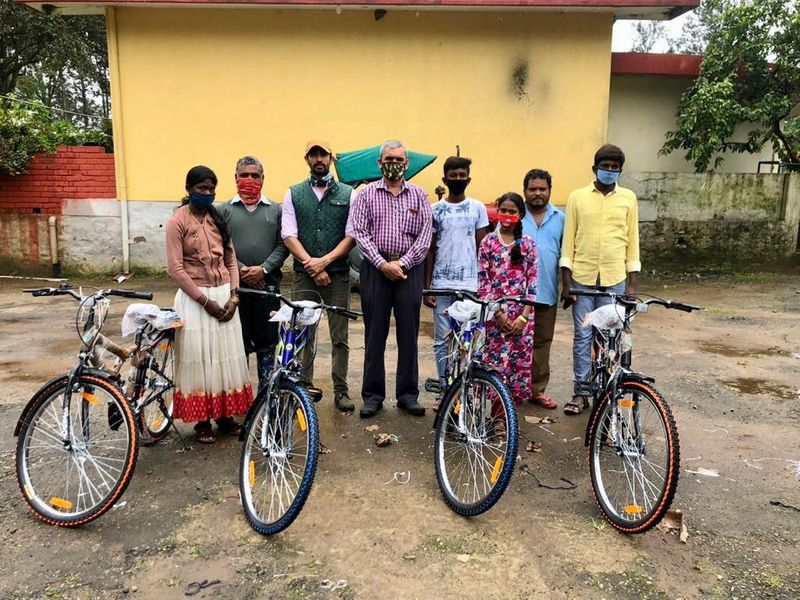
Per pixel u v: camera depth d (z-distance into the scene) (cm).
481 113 982
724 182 1028
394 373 534
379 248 410
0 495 322
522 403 468
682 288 933
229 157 985
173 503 317
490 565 268
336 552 277
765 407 455
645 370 542
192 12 948
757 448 385
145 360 357
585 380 402
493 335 407
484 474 324
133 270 1009
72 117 2162
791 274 1032
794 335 660
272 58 965
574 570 264
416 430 414
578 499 326
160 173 986
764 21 1009
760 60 1031
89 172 992
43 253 1008
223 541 284
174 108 971
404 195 411
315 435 283
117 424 321
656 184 1026
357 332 686
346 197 433
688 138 1064
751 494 329
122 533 290
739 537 289
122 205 989
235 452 378
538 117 982
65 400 304
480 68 970
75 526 292
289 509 277
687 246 1044
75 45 1477
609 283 431
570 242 440
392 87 975
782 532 293
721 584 256
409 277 414
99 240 1004
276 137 984
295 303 313
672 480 271
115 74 959
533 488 337
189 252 364
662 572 263
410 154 852
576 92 976
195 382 373
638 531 284
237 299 381
